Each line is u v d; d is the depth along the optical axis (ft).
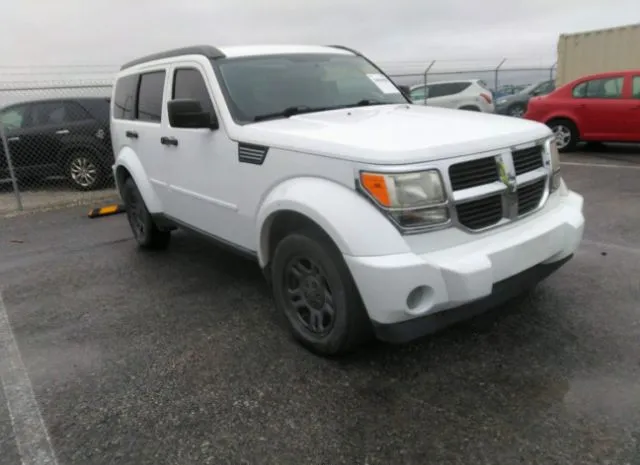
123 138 18.34
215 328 12.63
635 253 15.84
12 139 31.78
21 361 11.64
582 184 26.25
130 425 9.16
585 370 9.89
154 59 16.71
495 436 8.33
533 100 38.40
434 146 9.32
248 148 11.73
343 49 16.88
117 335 12.60
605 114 34.83
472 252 9.33
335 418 9.00
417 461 7.93
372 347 11.14
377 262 8.93
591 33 44.73
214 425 9.02
